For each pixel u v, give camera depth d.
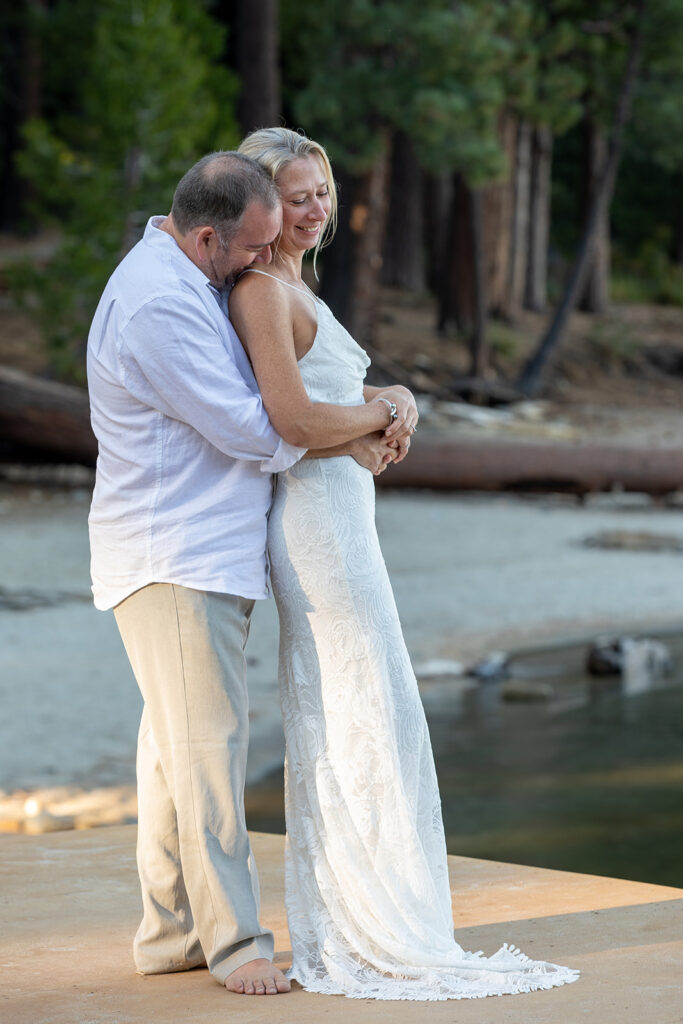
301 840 7.08
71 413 36.94
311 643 7.00
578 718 18.42
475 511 39.16
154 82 41.53
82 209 41.31
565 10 56.69
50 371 44.84
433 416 50.84
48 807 13.80
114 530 6.67
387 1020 6.06
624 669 21.47
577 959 7.00
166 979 6.91
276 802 14.48
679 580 29.08
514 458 40.03
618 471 40.28
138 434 6.57
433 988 6.50
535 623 24.73
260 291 6.64
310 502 6.94
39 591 25.39
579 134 92.88
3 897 8.45
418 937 6.85
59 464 38.19
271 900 8.44
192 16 46.81
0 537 31.38
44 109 68.31
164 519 6.57
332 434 6.73
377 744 6.92
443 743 16.97
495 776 15.25
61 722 17.02
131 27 41.94
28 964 7.20
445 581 28.20
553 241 90.81
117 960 7.26
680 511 40.47
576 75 54.97
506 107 56.97
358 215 52.94
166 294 6.42
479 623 24.47
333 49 50.16
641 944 7.24
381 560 7.11
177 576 6.55
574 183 92.81
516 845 12.39
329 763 6.99
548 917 7.89
